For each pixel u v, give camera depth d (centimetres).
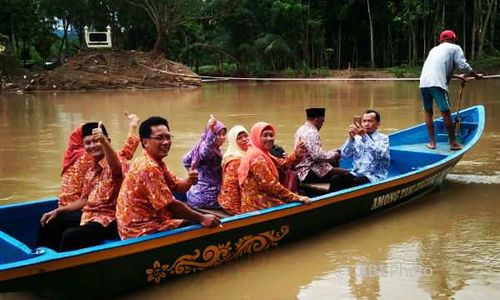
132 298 371
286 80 2980
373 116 553
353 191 484
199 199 488
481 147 860
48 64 3594
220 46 3341
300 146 495
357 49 3578
